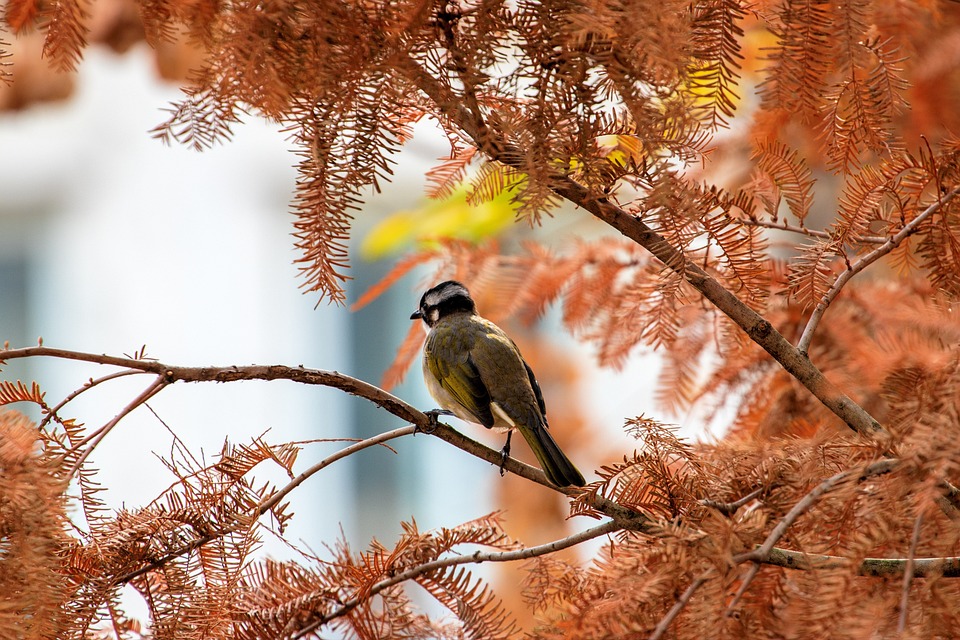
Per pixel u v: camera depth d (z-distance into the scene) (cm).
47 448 509
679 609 443
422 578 640
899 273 630
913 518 446
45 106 1427
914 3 623
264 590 627
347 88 514
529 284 985
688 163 525
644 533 538
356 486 2328
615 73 493
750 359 855
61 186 2367
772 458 553
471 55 517
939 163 578
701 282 603
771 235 930
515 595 1177
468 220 1180
